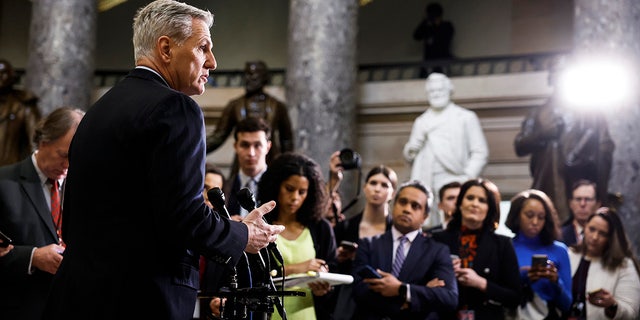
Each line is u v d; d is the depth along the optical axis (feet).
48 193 14.92
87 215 9.69
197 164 9.50
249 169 19.16
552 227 20.47
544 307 19.39
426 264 17.56
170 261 9.64
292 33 39.68
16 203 14.57
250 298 10.36
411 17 51.21
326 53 38.83
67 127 14.37
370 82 44.73
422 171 37.60
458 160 37.32
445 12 50.39
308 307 16.05
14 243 14.44
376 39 51.62
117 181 9.55
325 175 37.55
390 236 18.10
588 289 20.71
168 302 9.53
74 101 40.88
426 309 16.83
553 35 48.24
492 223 18.78
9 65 37.83
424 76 44.96
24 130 37.70
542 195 20.72
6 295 14.24
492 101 42.83
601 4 36.45
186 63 10.16
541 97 42.24
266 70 35.22
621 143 34.19
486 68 44.27
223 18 53.72
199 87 10.35
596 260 21.01
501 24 49.26
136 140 9.49
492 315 17.88
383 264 17.79
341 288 17.85
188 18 10.22
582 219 25.48
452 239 18.86
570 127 33.09
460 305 17.97
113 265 9.47
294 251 16.15
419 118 38.50
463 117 37.91
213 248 9.50
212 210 9.77
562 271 20.20
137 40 10.30
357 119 44.65
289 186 16.28
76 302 9.50
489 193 18.75
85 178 9.71
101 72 47.29
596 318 20.47
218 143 35.01
